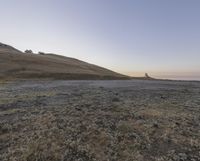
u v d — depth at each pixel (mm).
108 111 16344
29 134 11781
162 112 16656
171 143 11234
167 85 44906
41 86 42125
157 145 10984
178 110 17672
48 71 99688
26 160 9312
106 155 9859
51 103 20453
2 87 41031
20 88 37906
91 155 9789
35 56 146125
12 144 10836
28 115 15750
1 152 10156
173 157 9828
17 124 13555
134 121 14094
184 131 12688
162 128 13117
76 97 24078
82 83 52500
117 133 12008
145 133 12172
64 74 93875
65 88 36625
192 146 10945
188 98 24297
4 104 20547
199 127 13562
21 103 21000
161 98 23828
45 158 9453
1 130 12719
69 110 16484
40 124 13273
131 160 9562
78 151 10055
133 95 26141
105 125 13047
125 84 48094
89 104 18938
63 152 9922
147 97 24469
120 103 19797
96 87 38406
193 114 16453
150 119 14727
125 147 10586
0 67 96938
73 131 12047
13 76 83875
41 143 10562
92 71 132000
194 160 9656
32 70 98500
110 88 36281
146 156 9938
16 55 133250
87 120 13867
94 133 11828
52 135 11508
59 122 13547
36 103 20766
